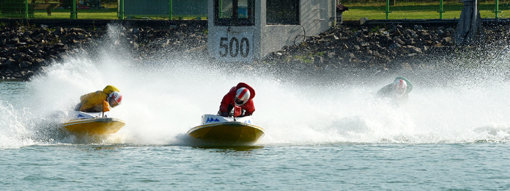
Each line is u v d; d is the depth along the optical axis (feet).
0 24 566.36
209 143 223.10
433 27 476.54
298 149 213.66
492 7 592.60
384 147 215.92
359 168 189.88
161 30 526.16
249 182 176.55
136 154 207.21
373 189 170.40
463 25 433.07
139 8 556.92
